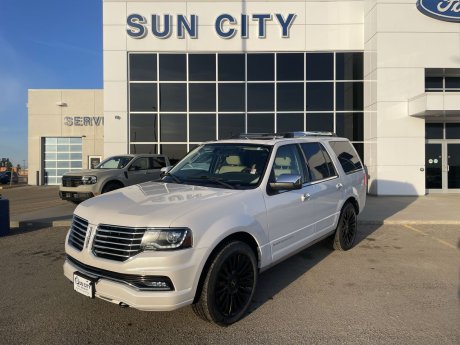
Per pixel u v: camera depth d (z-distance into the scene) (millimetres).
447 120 16281
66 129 27891
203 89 16781
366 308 4242
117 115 16672
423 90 15281
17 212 11352
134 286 3344
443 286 4945
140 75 16766
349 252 6582
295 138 5500
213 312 3613
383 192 15430
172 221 3406
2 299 4500
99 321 3916
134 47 16625
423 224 9289
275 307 4273
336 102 16703
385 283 5059
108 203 3934
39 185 27797
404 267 5758
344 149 6906
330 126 16719
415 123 15320
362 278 5254
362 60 16688
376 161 15453
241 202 4043
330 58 16688
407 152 15344
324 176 5820
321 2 16531
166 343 3477
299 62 16703
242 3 16516
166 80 16766
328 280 5172
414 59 15258
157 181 4926
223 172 4801
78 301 4430
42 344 3461
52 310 4184
